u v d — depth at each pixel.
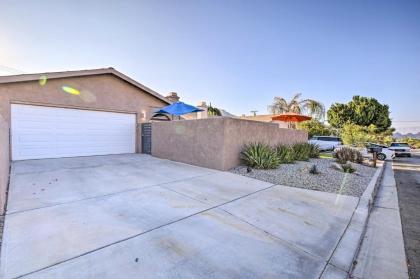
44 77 8.83
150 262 2.30
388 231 3.49
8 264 2.18
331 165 8.73
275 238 2.92
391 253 2.82
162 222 3.29
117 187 5.15
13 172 6.57
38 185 5.20
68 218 3.35
